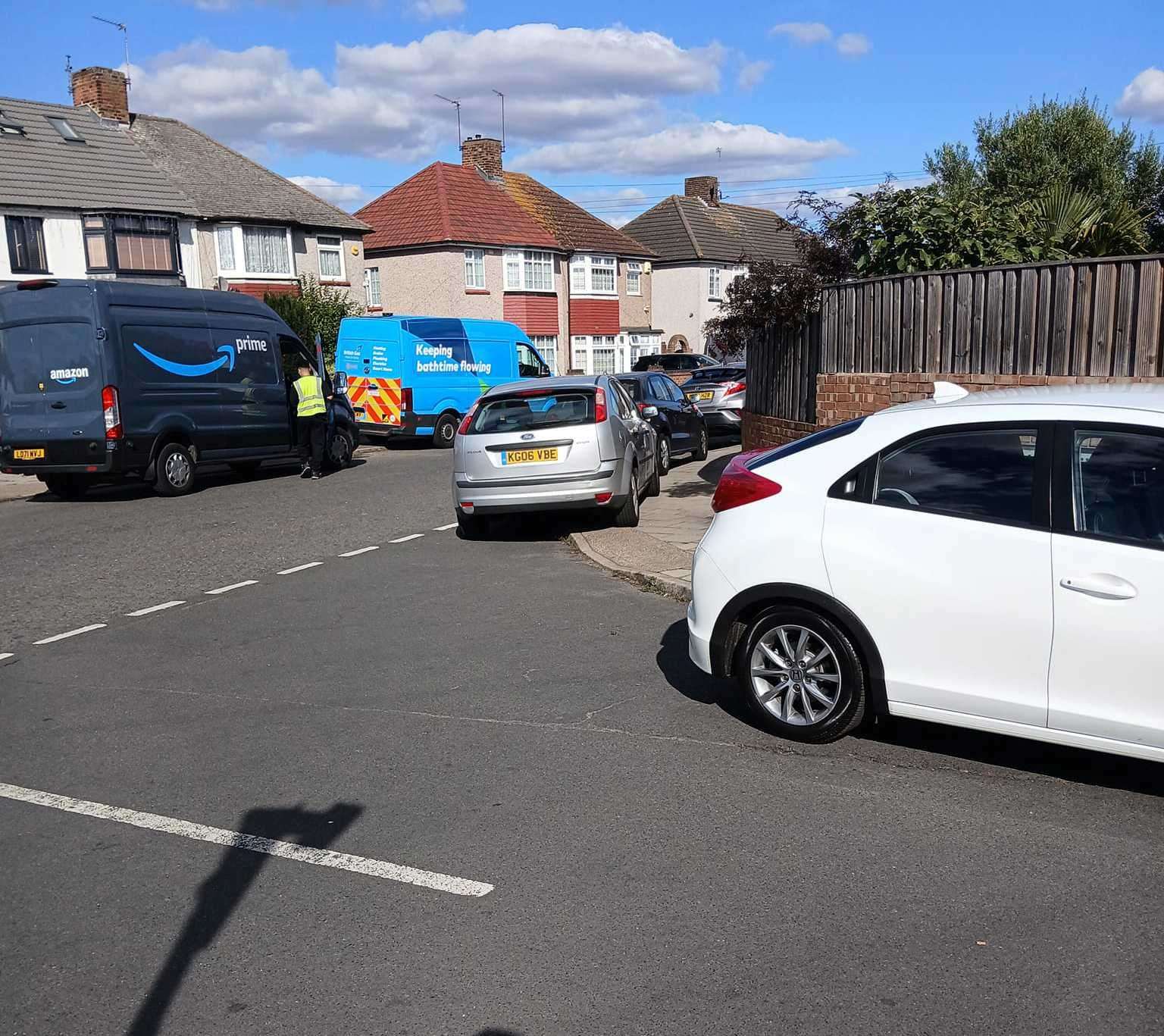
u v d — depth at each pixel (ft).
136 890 12.62
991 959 10.68
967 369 29.40
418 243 121.49
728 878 12.48
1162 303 24.58
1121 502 13.79
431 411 70.74
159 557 33.71
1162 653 13.23
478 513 34.35
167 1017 10.14
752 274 44.06
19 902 12.39
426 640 23.20
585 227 145.89
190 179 100.01
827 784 15.07
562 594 27.17
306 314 86.02
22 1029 10.01
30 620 25.94
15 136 91.30
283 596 28.12
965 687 14.70
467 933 11.44
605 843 13.46
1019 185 68.18
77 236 89.15
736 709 18.25
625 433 35.37
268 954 11.17
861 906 11.78
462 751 16.70
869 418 16.17
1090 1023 9.66
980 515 14.62
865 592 15.33
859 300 33.78
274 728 18.02
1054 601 13.88
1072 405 14.48
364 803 14.89
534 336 132.16
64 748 17.34
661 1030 9.73
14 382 45.52
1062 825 13.61
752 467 17.04
